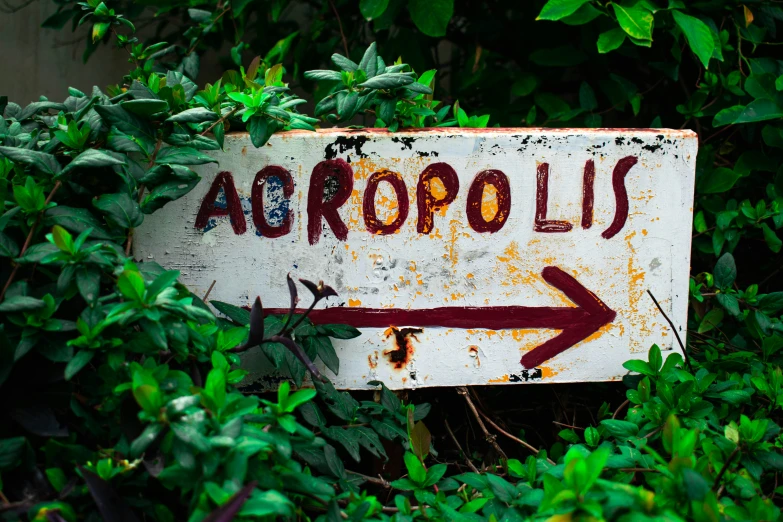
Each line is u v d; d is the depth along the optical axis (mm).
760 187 2178
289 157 1546
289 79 2809
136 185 1417
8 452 1078
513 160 1567
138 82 1485
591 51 2277
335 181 1560
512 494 1271
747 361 1693
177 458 999
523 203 1586
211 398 1052
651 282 1635
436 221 1583
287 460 1128
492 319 1625
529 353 1640
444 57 3045
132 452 984
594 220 1602
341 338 1551
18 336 1182
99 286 1214
